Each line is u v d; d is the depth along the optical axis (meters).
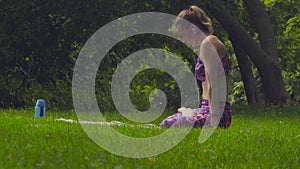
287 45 31.25
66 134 8.05
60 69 20.88
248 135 9.61
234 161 6.80
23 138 7.32
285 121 15.45
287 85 41.28
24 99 19.42
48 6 19.61
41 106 11.85
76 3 20.00
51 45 20.14
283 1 30.02
